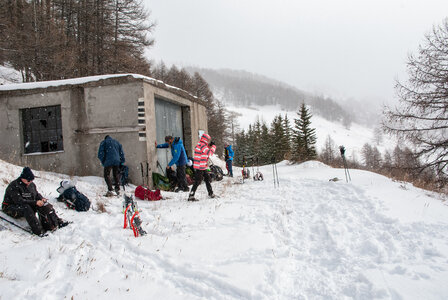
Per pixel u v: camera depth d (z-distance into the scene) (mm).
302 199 6816
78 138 9180
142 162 8773
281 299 2660
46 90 9289
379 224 4473
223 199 7203
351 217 4941
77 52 17281
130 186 8570
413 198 5934
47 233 4246
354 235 4172
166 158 10664
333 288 2791
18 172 7070
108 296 2660
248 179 12086
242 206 6262
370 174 9906
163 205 6496
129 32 21297
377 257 3375
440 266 2955
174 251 3748
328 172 11445
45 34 14742
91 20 19156
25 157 9469
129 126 8859
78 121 9219
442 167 9727
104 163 7043
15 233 4160
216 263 3391
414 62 9648
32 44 14234
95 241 4062
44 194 5906
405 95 9812
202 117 14508
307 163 17062
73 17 19141
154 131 9359
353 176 9492
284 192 7883
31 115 9648
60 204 5590
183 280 3010
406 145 10328
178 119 12422
